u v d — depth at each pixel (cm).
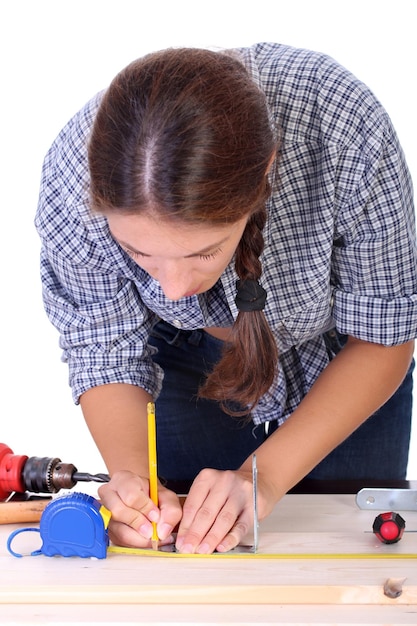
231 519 129
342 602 116
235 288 149
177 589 116
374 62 369
